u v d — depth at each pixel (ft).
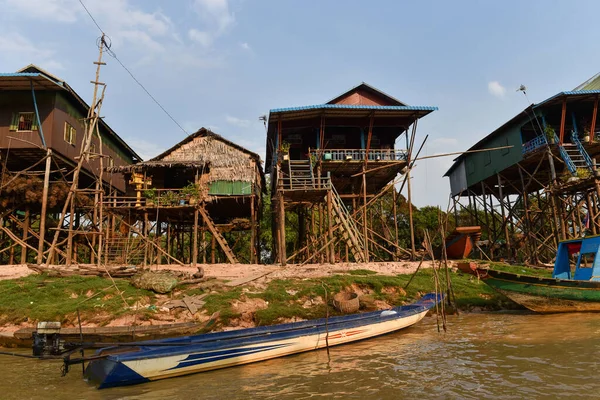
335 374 28.81
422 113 80.18
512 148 90.89
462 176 118.21
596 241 51.57
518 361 30.12
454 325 46.06
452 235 89.30
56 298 49.67
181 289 52.75
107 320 43.91
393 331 42.14
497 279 53.57
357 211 80.69
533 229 96.07
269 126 86.43
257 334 35.01
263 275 58.59
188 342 32.07
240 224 98.63
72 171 78.38
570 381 25.26
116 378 26.78
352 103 84.53
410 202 81.66
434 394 24.03
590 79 87.35
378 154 82.43
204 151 87.45
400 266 69.56
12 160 81.15
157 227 81.25
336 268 65.62
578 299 48.37
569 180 72.02
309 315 47.91
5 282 54.85
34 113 75.61
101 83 74.38
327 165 82.12
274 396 24.76
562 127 78.38
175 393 25.86
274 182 95.25
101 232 70.23
